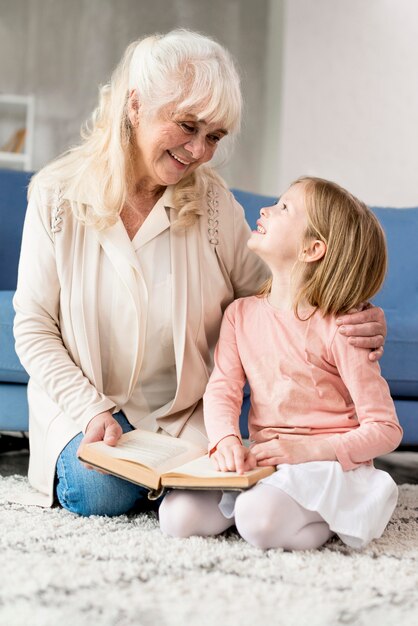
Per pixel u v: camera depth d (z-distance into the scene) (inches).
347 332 62.1
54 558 50.6
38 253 68.6
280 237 65.3
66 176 70.1
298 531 54.9
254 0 263.4
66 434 66.0
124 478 58.4
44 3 261.3
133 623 41.1
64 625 40.5
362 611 43.8
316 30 210.4
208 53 63.1
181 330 67.9
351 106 207.9
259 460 58.1
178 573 48.9
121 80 67.4
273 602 44.8
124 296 67.5
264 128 260.5
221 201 73.3
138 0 263.0
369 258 64.5
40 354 67.0
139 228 69.7
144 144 65.1
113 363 69.1
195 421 69.2
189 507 57.1
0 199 109.1
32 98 253.4
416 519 67.1
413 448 117.2
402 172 204.7
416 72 203.0
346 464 58.2
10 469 87.8
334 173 209.6
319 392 63.1
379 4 205.2
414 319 93.3
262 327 66.4
